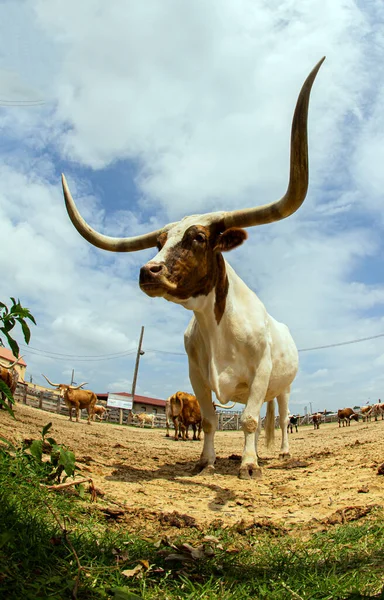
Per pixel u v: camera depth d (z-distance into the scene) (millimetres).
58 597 2266
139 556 3258
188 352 7625
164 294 6215
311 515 4738
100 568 2852
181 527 4297
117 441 12289
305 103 5250
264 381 7035
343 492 5469
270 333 7992
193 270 6324
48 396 33406
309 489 5812
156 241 6934
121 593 2350
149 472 6883
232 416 42406
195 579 3004
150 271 6016
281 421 9305
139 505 4898
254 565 3289
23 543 2871
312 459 8516
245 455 6801
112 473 6363
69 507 4180
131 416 40250
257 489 5977
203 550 3410
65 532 3078
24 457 4621
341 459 7930
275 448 12938
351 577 2879
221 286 6762
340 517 4465
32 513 3650
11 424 9242
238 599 2730
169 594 2748
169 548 3488
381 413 34938
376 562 3141
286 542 3885
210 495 5652
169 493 5602
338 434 19359
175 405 20266
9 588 2281
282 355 8297
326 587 2793
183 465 8070
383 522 4055
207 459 7301
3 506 3377
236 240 6465
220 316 6816
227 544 3758
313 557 3391
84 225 7145
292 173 5660
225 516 4785
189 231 6383
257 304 7285
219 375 6945
